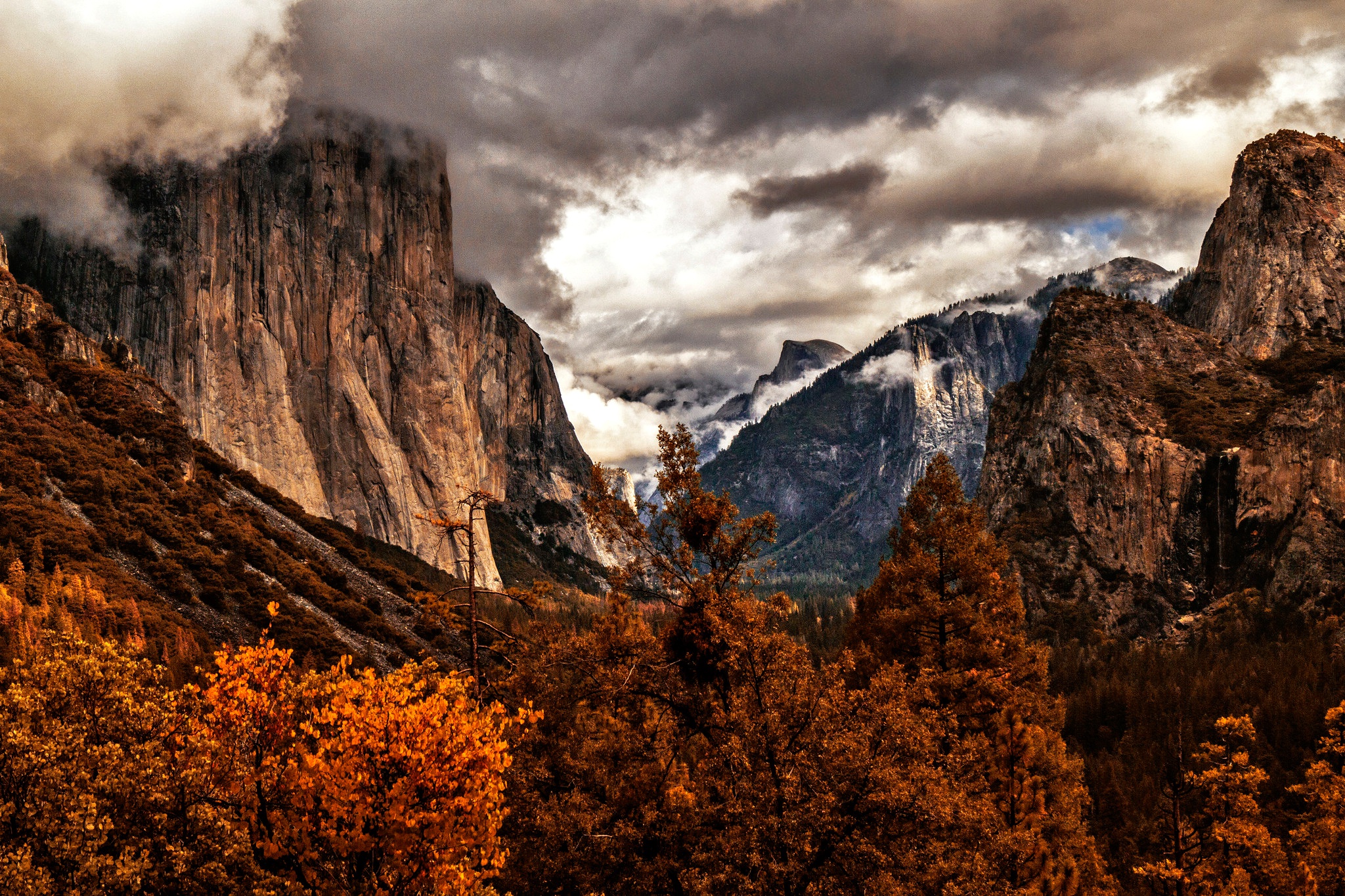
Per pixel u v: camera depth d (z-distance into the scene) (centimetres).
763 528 3628
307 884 2377
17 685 2583
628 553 3822
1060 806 3988
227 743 2452
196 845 2436
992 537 4862
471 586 3412
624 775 3359
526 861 3131
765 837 2733
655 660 3525
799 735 2998
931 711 3206
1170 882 4094
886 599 4716
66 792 2339
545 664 3500
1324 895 3903
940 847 2719
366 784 2239
